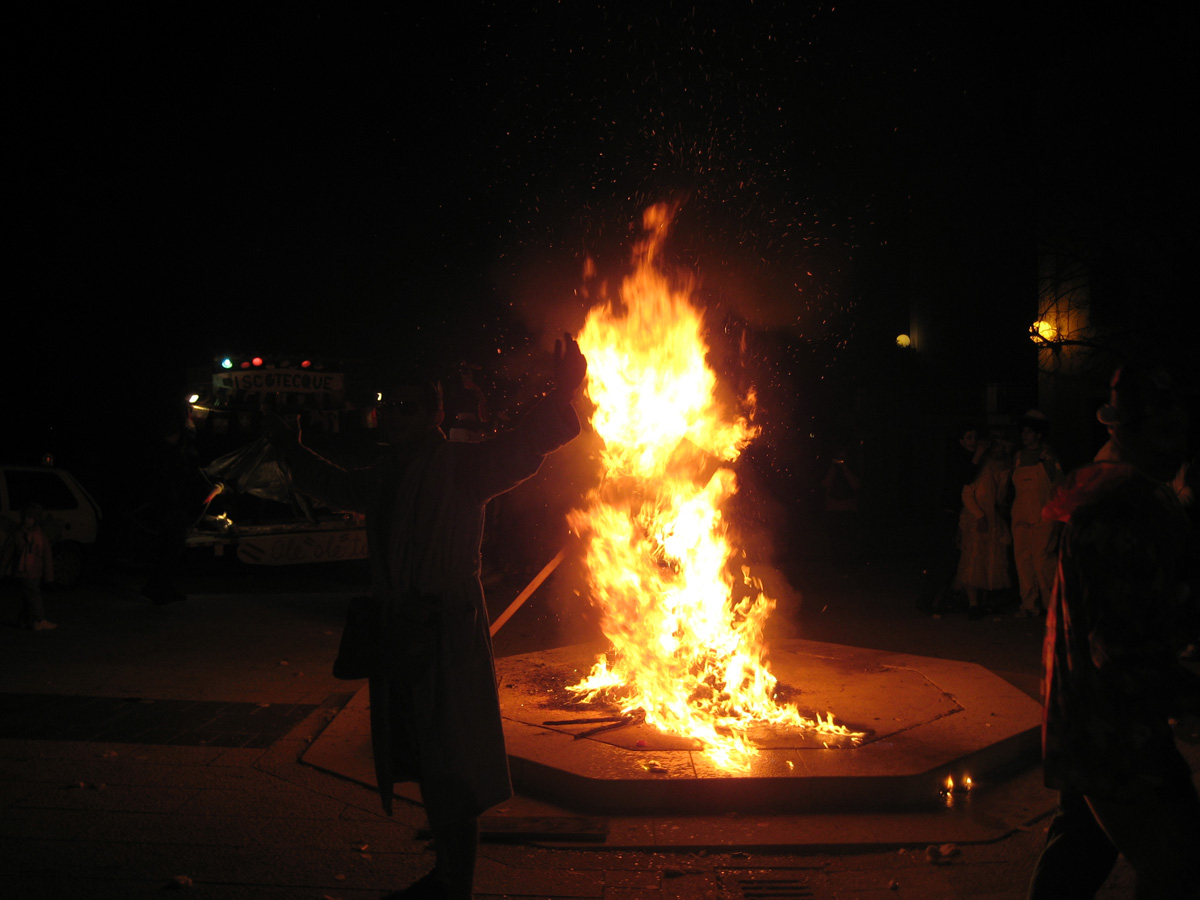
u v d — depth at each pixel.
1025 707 5.65
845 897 3.71
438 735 3.26
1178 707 2.56
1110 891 3.66
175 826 4.35
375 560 3.48
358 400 15.72
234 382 13.96
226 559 14.11
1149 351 18.16
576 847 4.13
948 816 4.44
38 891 3.66
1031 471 9.77
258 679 7.34
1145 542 2.58
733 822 4.37
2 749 5.50
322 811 4.56
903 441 20.19
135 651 8.38
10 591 12.24
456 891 3.29
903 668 6.65
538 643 9.06
